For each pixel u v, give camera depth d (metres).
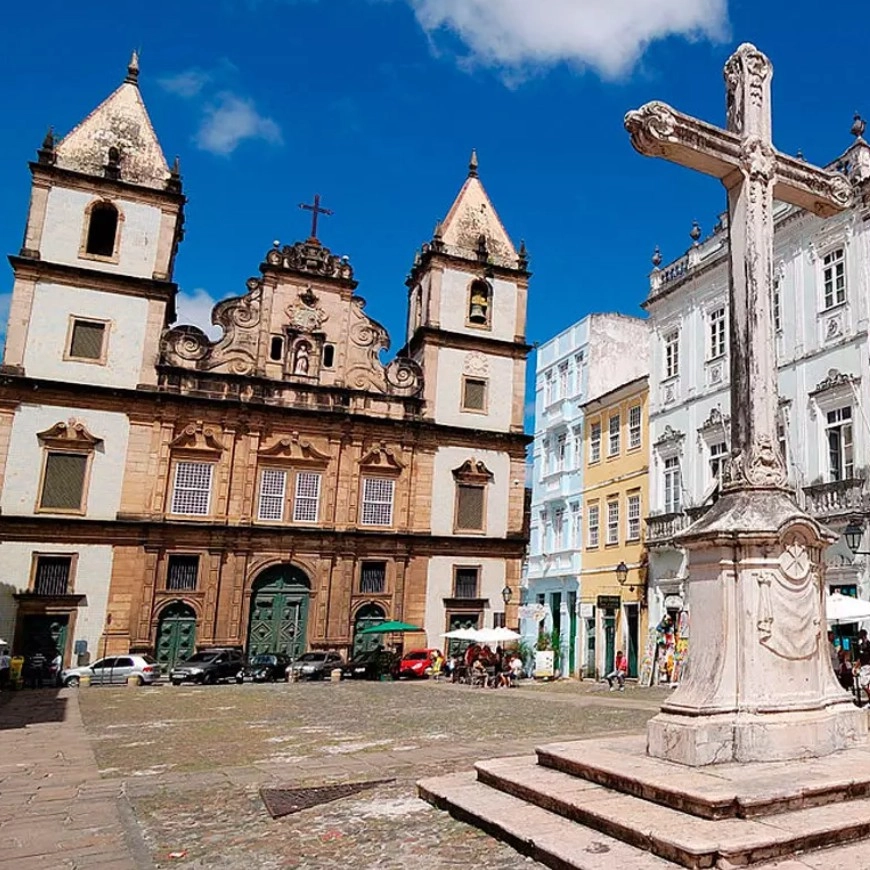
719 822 4.97
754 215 8.05
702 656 6.81
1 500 28.97
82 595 29.39
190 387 32.59
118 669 27.77
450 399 37.06
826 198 8.77
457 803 6.27
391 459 35.31
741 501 7.12
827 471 21.56
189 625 31.05
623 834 5.01
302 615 32.94
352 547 33.72
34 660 27.47
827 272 22.34
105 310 31.73
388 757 9.95
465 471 36.41
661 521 28.14
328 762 9.66
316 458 34.03
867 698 14.51
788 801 5.21
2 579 28.48
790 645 6.71
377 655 31.47
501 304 38.94
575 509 37.19
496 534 36.53
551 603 38.59
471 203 40.16
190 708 18.48
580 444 37.50
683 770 5.97
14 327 30.22
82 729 14.20
